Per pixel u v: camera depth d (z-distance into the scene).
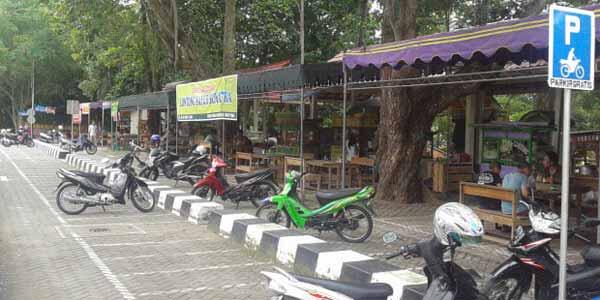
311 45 26.25
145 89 33.41
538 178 11.70
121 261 7.66
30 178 18.48
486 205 8.98
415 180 13.09
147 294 6.22
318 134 17.69
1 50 46.62
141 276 6.95
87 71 39.38
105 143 37.78
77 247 8.45
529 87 15.16
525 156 13.08
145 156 27.31
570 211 10.71
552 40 3.95
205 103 14.23
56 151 29.39
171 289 6.42
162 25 21.17
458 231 3.79
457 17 16.98
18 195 14.26
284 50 26.50
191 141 23.89
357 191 8.84
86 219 10.97
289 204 8.84
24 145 42.31
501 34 6.86
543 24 6.39
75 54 35.00
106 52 30.80
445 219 3.83
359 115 17.56
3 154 31.14
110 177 12.95
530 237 5.08
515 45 6.69
